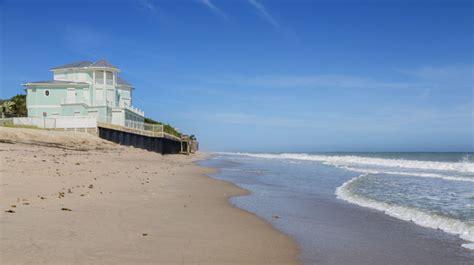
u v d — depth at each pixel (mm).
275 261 7723
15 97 66312
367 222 11891
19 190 13508
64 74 60562
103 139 42031
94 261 6801
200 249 8141
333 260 7965
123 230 9172
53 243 7656
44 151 30062
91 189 15359
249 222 11391
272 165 47656
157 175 24344
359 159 67250
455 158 83375
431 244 9312
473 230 10648
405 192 18734
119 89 68938
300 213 13398
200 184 21312
